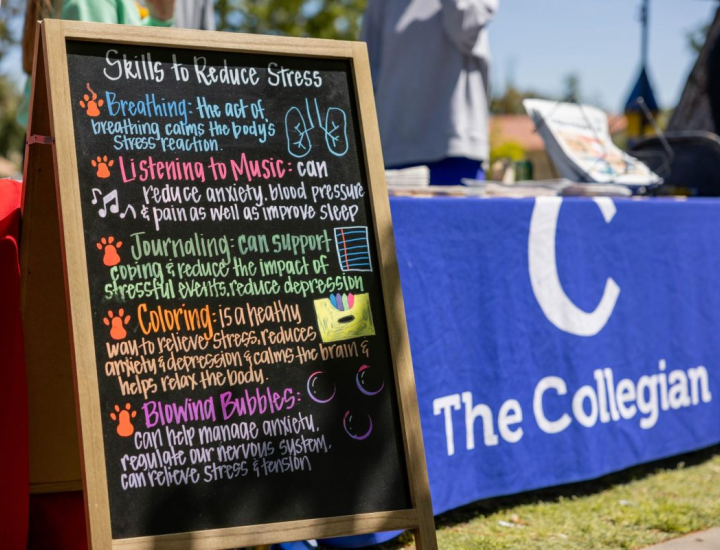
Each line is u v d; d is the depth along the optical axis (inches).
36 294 86.0
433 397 109.7
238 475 74.7
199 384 75.0
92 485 68.2
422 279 109.7
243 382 76.6
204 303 76.5
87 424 69.0
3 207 86.4
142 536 69.7
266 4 681.0
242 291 78.2
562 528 115.0
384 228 84.1
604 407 131.8
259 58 83.5
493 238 118.5
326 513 76.4
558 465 124.9
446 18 146.8
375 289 83.5
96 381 70.1
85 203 73.6
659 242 142.4
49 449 89.4
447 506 110.7
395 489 79.6
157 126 77.9
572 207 128.9
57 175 71.9
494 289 118.3
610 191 145.1
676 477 143.3
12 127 877.8
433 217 111.5
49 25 74.0
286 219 81.4
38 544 90.7
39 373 88.0
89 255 72.9
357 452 79.1
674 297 144.4
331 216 83.3
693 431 146.6
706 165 183.9
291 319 79.5
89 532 67.6
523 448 120.7
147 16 113.6
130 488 70.7
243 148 81.1
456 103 152.8
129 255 74.5
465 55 151.9
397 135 157.6
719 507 125.0
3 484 82.9
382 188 85.0
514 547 107.0
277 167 82.0
